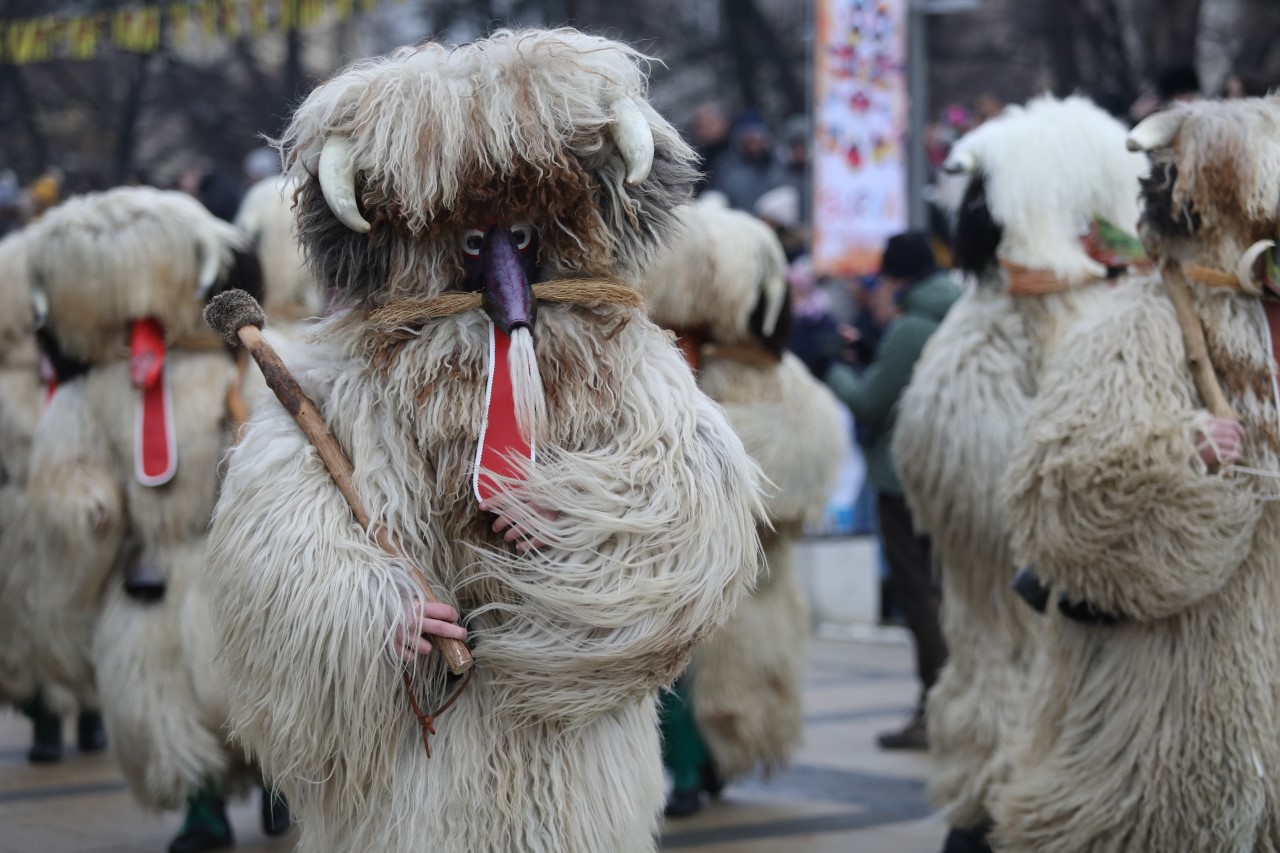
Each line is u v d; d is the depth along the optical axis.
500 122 3.68
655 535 3.66
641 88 3.90
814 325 12.02
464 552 3.79
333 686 3.62
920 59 14.38
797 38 30.05
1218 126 4.57
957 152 6.14
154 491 6.16
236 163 26.73
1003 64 28.81
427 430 3.74
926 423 5.96
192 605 6.08
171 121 27.97
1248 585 4.51
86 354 6.33
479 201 3.72
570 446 3.77
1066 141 5.95
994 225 6.02
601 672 3.67
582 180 3.76
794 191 14.13
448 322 3.78
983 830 5.89
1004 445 5.78
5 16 14.98
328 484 3.73
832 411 7.25
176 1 13.62
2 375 8.13
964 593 5.92
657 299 6.92
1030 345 5.91
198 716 6.09
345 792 3.71
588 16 28.91
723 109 31.12
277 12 14.52
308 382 3.88
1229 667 4.48
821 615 12.34
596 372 3.77
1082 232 5.95
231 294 3.92
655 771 3.98
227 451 3.96
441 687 3.76
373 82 3.77
